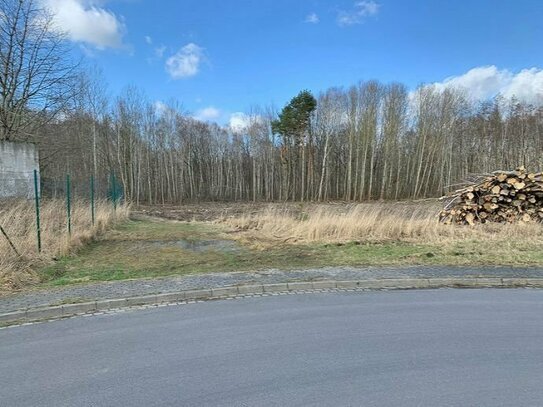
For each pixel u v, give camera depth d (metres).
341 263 9.73
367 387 3.75
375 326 5.52
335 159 68.88
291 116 60.00
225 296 7.25
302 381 3.89
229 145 75.94
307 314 6.10
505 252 10.46
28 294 7.05
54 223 12.20
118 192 25.58
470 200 14.99
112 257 10.82
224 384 3.85
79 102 37.59
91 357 4.53
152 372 4.13
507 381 3.86
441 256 10.20
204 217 26.48
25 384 3.90
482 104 66.38
